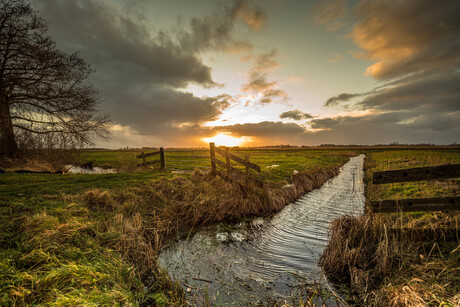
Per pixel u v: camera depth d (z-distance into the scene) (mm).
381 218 4156
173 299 3020
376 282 3254
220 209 6961
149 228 5438
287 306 2824
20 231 3848
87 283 2512
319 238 5457
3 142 15031
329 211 7789
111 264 3264
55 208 5266
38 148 15469
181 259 4379
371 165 21859
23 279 2326
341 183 13750
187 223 6395
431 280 2709
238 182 8430
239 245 5062
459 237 3443
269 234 5734
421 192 6945
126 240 4312
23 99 16719
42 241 3334
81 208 5531
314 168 15812
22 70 15602
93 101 18297
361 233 4086
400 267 3229
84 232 4254
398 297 2520
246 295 3262
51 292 2238
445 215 4078
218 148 9492
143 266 3840
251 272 3908
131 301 2547
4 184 8453
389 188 8695
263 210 7531
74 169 20344
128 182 9000
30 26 15469
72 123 17422
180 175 11273
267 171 13578
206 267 4078
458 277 2631
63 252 3221
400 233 3824
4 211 4812
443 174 3475
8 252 2969
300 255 4547
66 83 17344
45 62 15734
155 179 9766
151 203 7039
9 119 15523
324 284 3494
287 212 7672
